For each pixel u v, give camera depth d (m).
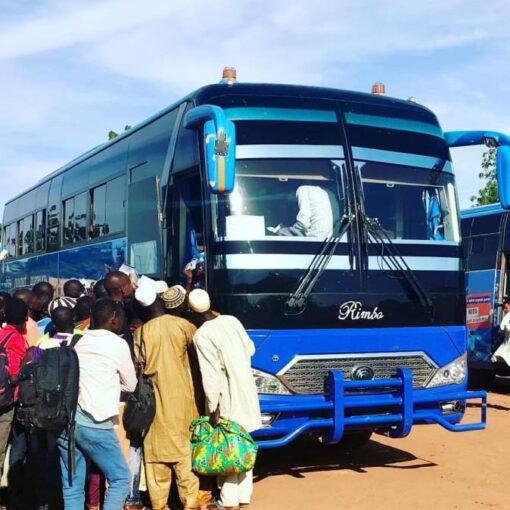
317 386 7.33
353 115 8.05
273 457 8.98
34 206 14.95
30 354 6.23
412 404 7.53
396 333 7.66
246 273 7.19
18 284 15.99
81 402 5.79
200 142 7.63
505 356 13.37
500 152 8.14
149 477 6.54
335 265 7.49
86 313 6.85
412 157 8.20
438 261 8.02
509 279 15.48
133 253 9.28
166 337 6.56
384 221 7.84
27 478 6.74
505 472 8.23
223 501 6.68
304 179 7.61
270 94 7.85
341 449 9.37
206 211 7.36
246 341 6.66
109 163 10.52
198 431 6.61
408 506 6.95
